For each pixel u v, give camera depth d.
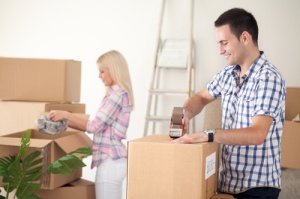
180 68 4.03
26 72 3.12
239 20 1.86
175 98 4.12
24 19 4.41
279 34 3.95
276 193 1.94
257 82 1.86
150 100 4.02
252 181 1.90
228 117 2.00
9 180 2.40
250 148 1.90
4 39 4.44
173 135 1.80
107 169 2.80
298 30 3.91
